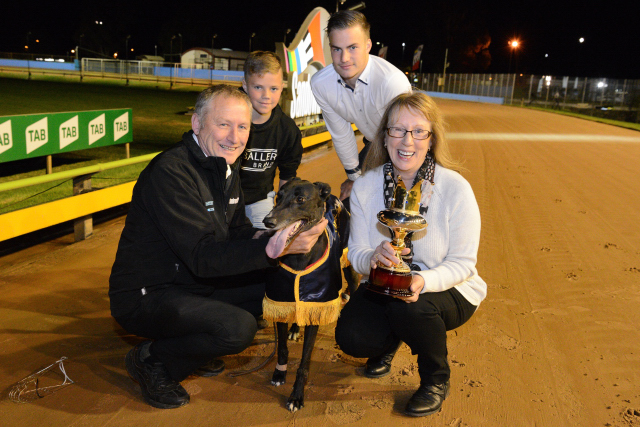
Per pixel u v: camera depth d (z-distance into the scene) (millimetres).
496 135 18359
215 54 57406
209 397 2771
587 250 5484
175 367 2635
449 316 2670
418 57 57969
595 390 2930
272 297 2725
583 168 11336
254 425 2543
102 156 10125
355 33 3352
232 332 2512
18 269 4430
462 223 2594
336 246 2854
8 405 2611
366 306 2768
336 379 2990
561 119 29125
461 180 2625
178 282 2713
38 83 35500
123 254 2607
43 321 3525
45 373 2918
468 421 2611
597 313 3949
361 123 3842
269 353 3283
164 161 2541
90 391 2773
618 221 6758
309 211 2516
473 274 2637
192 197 2549
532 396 2850
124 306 2629
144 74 51500
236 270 2502
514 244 5629
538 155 13336
